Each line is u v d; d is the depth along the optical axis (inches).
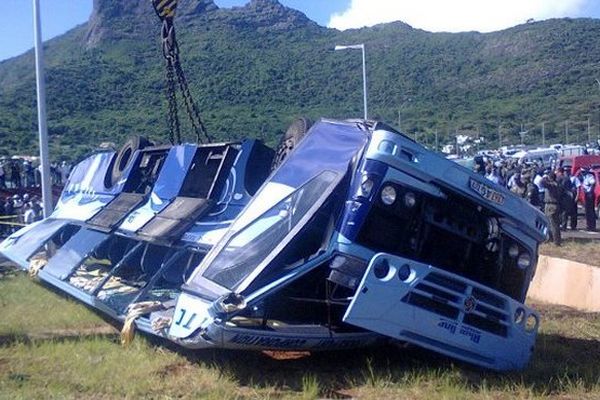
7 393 274.5
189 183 423.5
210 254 315.6
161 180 451.2
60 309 452.8
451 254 313.9
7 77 3565.5
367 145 298.5
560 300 522.6
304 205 298.5
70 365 315.9
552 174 874.8
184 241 378.3
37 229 618.8
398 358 335.6
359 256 292.8
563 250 779.4
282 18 3661.4
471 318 300.7
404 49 3769.7
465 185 307.3
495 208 315.6
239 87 2450.8
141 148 534.9
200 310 291.7
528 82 3486.7
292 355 338.6
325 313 318.0
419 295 288.7
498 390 286.2
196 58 2738.7
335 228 296.2
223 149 404.8
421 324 289.9
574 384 297.6
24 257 565.6
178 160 442.0
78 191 611.5
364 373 306.3
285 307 319.0
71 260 490.3
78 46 3248.0
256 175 386.0
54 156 1590.8
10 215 1045.2
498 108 3097.9
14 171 1198.3
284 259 291.3
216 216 380.5
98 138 1800.0
